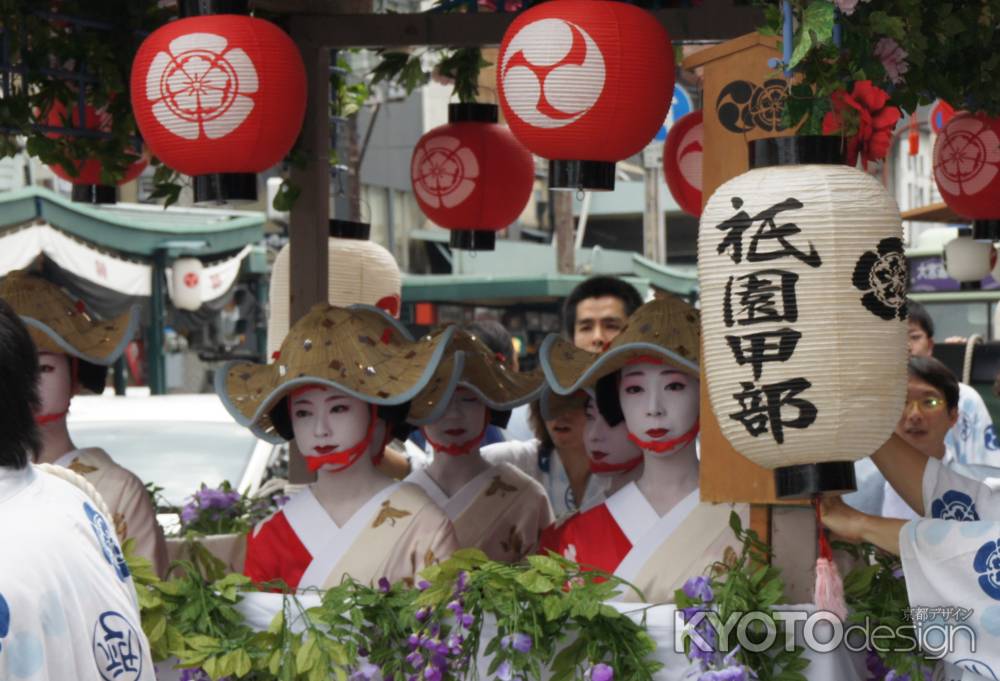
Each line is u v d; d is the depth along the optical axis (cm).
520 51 347
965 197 438
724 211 288
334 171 600
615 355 380
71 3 471
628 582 363
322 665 359
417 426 444
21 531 240
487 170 485
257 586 383
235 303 1811
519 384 479
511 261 2211
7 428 247
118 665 247
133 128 502
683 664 342
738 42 344
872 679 363
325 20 479
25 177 1656
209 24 371
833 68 299
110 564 255
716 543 377
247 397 402
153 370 1515
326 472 399
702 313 293
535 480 501
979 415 626
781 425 282
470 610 350
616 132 349
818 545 349
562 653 346
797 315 279
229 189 382
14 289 427
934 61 364
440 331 406
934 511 352
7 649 230
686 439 382
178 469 696
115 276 1438
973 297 1223
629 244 2648
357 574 388
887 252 283
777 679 340
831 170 285
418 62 552
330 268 523
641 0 433
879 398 282
